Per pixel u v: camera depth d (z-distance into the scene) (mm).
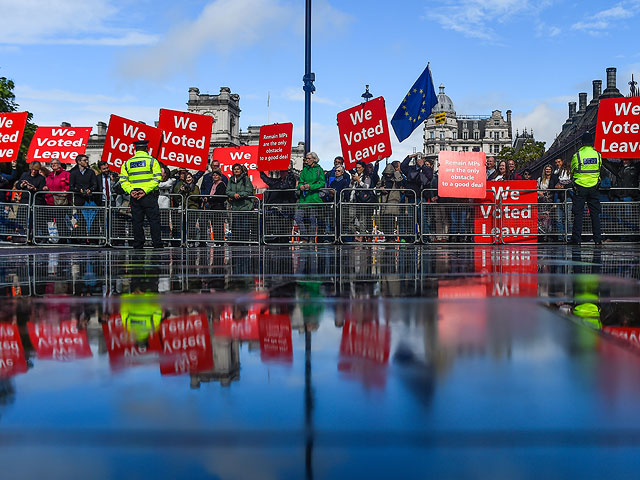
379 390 768
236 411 684
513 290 2314
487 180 11422
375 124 10438
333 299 1997
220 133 79375
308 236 10766
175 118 10492
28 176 10648
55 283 2807
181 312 1680
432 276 3131
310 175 10773
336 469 529
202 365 941
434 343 1119
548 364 918
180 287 2555
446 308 1707
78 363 965
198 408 696
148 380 836
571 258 5281
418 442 587
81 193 10438
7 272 3629
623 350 1034
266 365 935
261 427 630
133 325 1426
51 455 563
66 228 10484
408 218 10977
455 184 10742
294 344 1127
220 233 10594
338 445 582
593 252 6789
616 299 1951
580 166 9750
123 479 512
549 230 10891
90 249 8758
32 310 1751
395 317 1513
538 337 1181
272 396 744
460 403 708
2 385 812
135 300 2023
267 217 10750
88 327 1396
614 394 744
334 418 657
